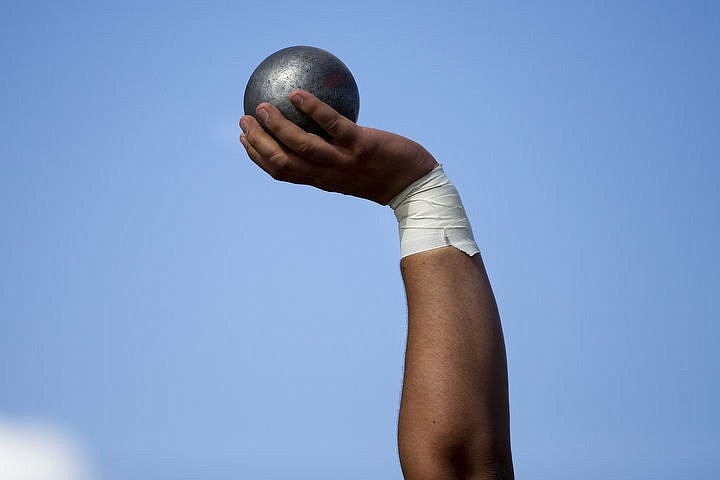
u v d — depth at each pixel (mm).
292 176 4297
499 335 4094
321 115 3977
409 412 3924
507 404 4047
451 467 3824
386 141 4145
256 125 4250
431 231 4223
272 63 4566
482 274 4227
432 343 3984
